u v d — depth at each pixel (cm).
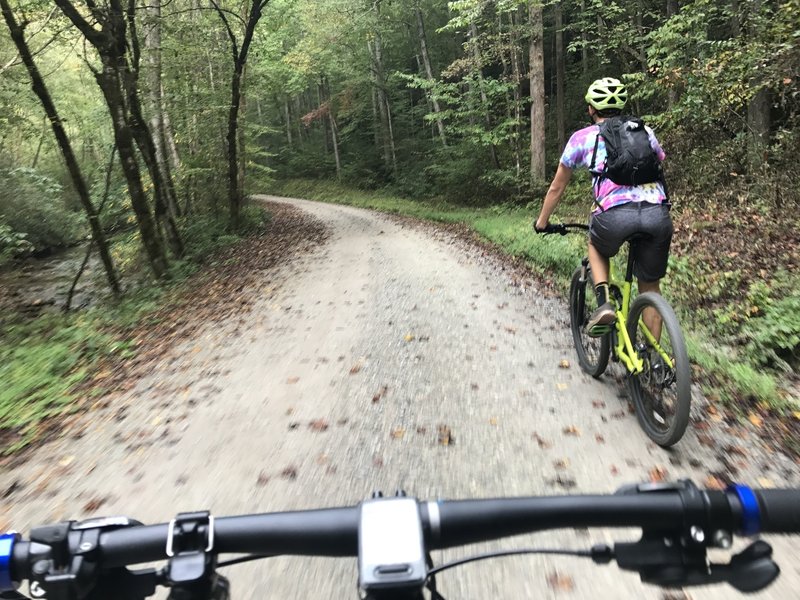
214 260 1555
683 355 339
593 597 245
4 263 1997
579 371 505
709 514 107
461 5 1897
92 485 377
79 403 538
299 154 5256
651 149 388
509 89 2302
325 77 4338
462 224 1912
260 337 704
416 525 97
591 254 432
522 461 362
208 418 469
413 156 3884
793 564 254
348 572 268
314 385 521
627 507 108
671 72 1113
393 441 401
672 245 928
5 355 768
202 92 1934
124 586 116
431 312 739
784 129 1151
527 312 705
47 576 102
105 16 1156
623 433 388
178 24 1659
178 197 2158
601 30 1797
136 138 1409
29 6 1090
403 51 3872
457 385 492
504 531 108
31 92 1767
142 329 845
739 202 1044
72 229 2605
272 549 108
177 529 106
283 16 2266
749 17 1002
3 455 440
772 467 337
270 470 375
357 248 1477
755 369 522
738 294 678
